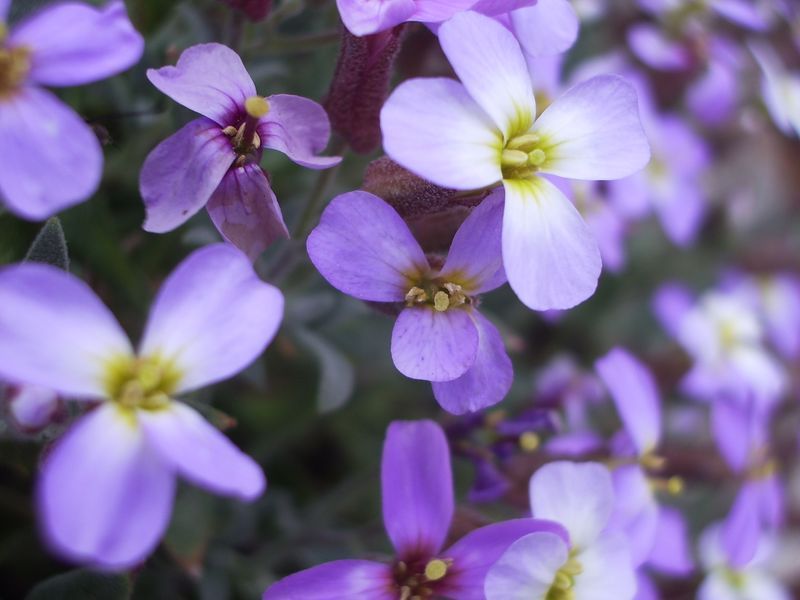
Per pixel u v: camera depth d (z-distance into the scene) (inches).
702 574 5.7
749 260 7.1
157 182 3.6
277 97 3.7
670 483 4.7
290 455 5.9
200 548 4.4
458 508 4.1
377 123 4.0
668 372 6.1
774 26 6.6
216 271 3.3
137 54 3.4
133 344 4.5
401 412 6.0
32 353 3.1
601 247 5.8
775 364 6.6
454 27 3.6
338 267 3.7
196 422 3.3
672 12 6.0
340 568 3.7
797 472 6.6
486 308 6.1
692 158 6.5
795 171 7.2
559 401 5.6
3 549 4.6
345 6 3.7
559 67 5.7
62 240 3.6
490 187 3.8
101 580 3.7
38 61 3.3
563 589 3.8
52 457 3.2
